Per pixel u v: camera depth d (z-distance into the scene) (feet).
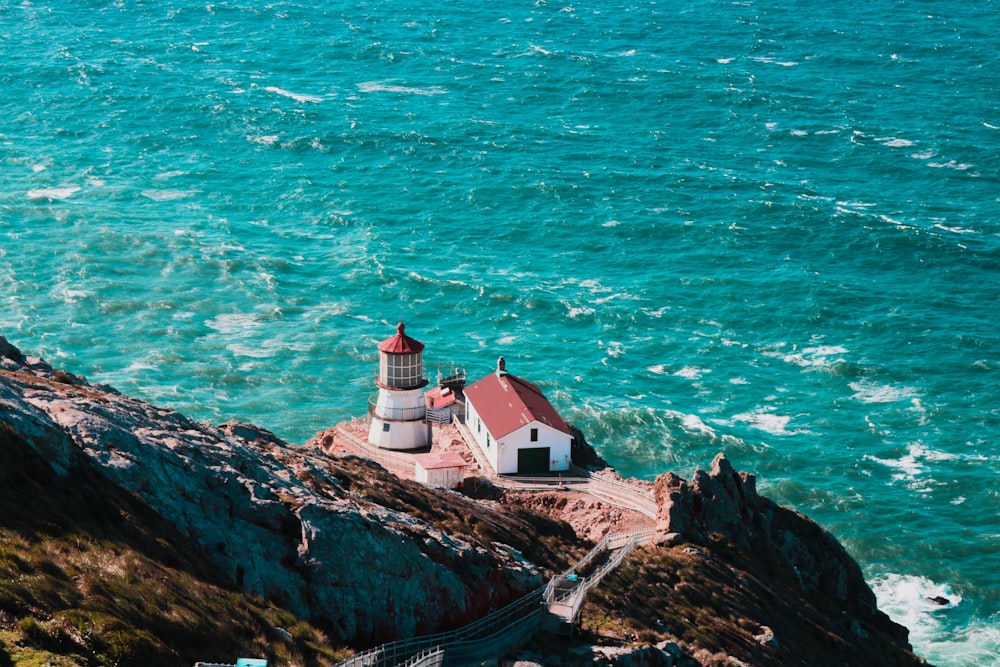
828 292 451.94
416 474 238.68
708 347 408.67
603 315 431.84
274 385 367.66
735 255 492.13
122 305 416.05
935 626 263.49
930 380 385.70
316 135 643.45
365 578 134.21
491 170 594.65
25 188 537.24
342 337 404.57
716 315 435.53
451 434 273.75
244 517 133.28
